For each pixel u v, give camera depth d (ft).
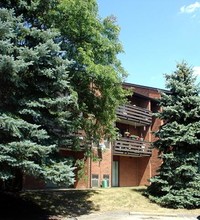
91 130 67.21
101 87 63.82
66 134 58.34
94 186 93.45
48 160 53.26
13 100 49.78
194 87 77.36
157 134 78.84
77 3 56.85
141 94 112.47
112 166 103.50
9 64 45.75
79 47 59.11
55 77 51.72
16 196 65.77
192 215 66.08
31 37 53.11
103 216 60.85
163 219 60.64
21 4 54.34
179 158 74.08
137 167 117.50
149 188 78.38
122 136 110.73
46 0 56.59
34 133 48.93
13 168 49.49
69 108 61.31
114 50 63.00
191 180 73.46
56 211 61.87
